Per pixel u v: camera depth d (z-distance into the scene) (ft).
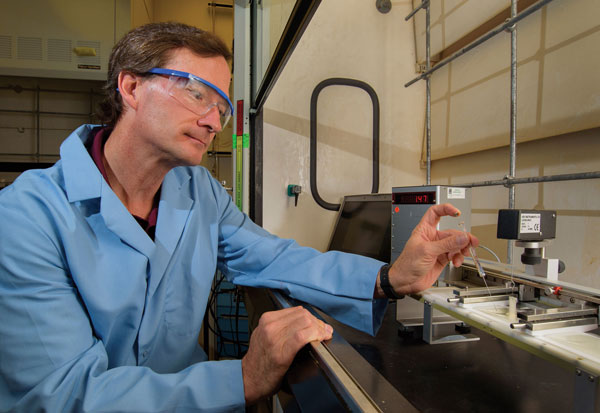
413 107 6.90
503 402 1.96
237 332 6.72
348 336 2.93
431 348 2.68
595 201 4.08
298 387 1.61
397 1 6.76
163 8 11.39
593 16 3.84
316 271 2.85
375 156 6.77
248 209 6.57
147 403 1.71
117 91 2.27
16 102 9.33
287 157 6.53
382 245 5.21
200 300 2.83
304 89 6.53
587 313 1.95
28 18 8.04
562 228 4.47
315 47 6.52
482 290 2.44
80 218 2.18
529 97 4.66
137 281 2.26
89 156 2.32
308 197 6.64
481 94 5.51
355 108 6.72
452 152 6.20
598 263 4.05
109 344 2.33
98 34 8.29
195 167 3.34
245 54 6.40
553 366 2.37
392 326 3.15
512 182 4.18
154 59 2.06
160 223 2.62
